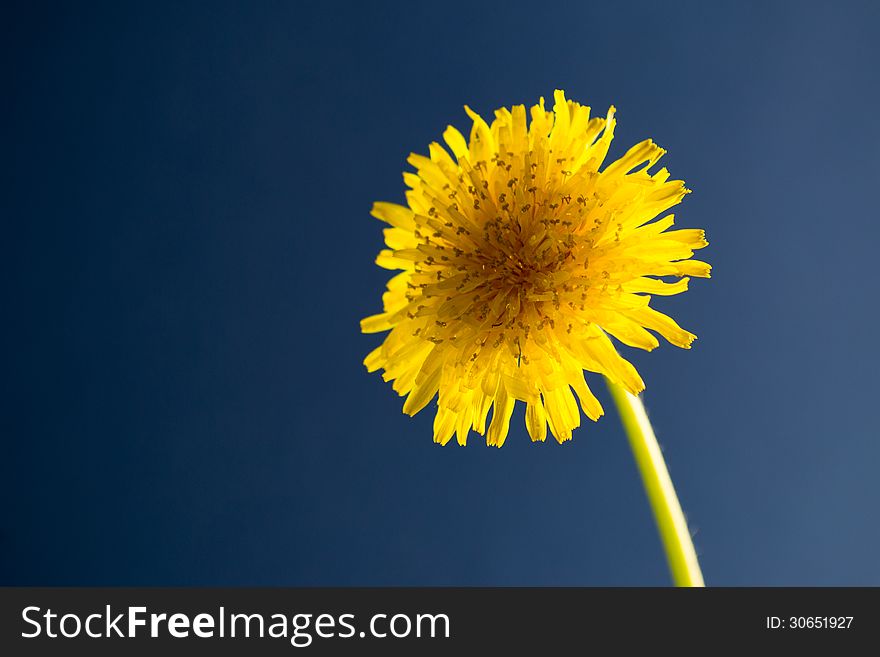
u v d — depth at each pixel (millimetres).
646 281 155
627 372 154
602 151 156
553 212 155
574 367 157
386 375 162
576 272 155
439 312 156
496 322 156
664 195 155
